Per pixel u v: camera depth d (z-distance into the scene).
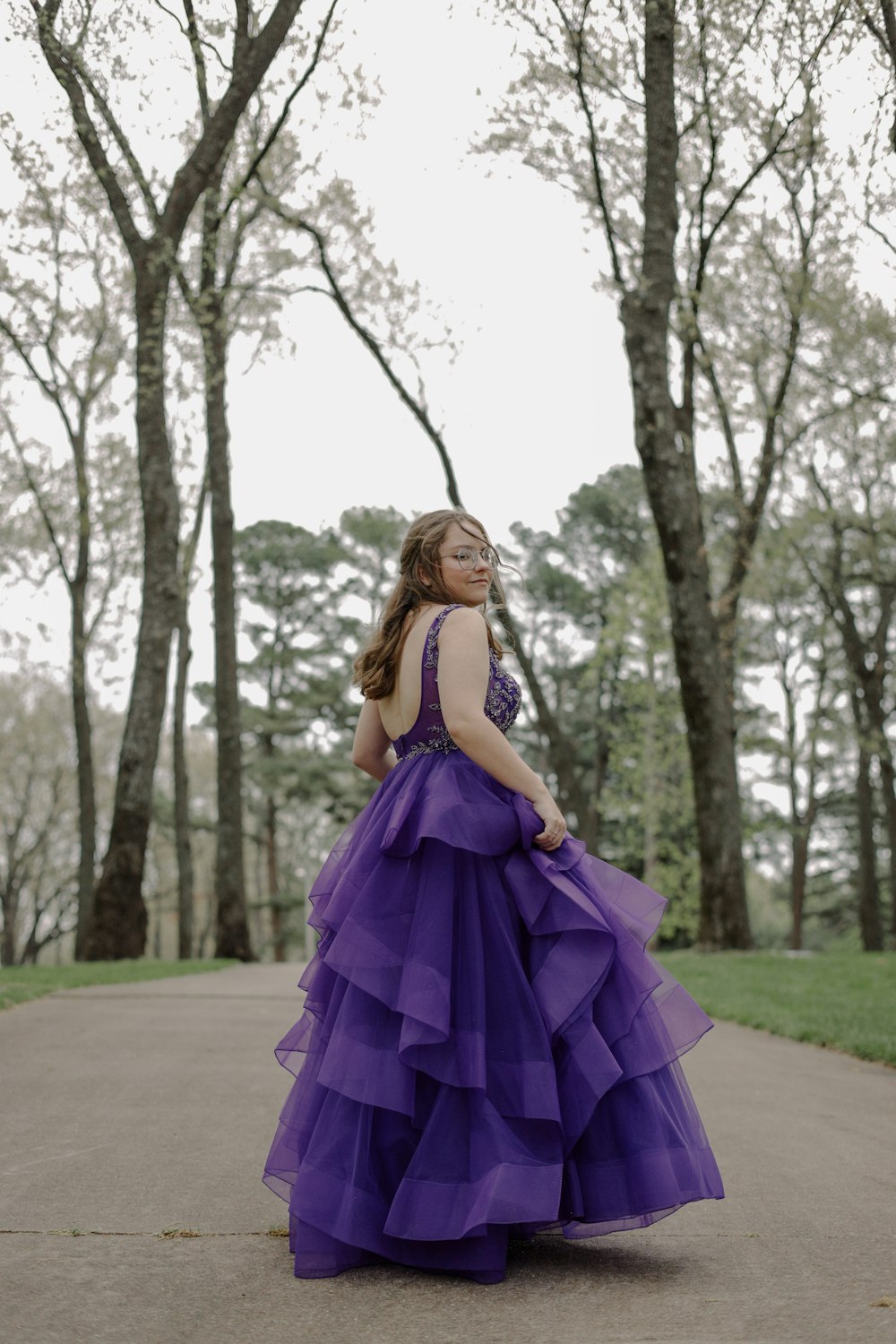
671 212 14.11
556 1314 2.01
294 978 11.91
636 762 33.72
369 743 2.98
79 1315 1.97
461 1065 2.33
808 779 36.31
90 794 20.83
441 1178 2.28
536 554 44.91
